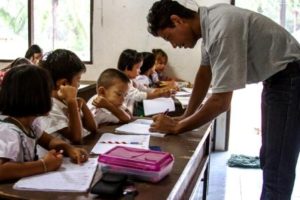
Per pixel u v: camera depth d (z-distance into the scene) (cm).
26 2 446
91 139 159
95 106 193
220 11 158
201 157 204
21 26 451
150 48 436
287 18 406
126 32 438
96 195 99
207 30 158
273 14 409
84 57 449
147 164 109
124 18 436
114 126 187
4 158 109
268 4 407
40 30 450
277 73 158
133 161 111
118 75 208
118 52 443
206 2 409
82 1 440
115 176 105
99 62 448
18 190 102
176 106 271
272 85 160
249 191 307
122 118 195
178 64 433
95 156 134
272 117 160
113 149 123
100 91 204
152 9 167
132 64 321
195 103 197
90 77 450
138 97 278
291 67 157
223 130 423
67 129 149
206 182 241
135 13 433
